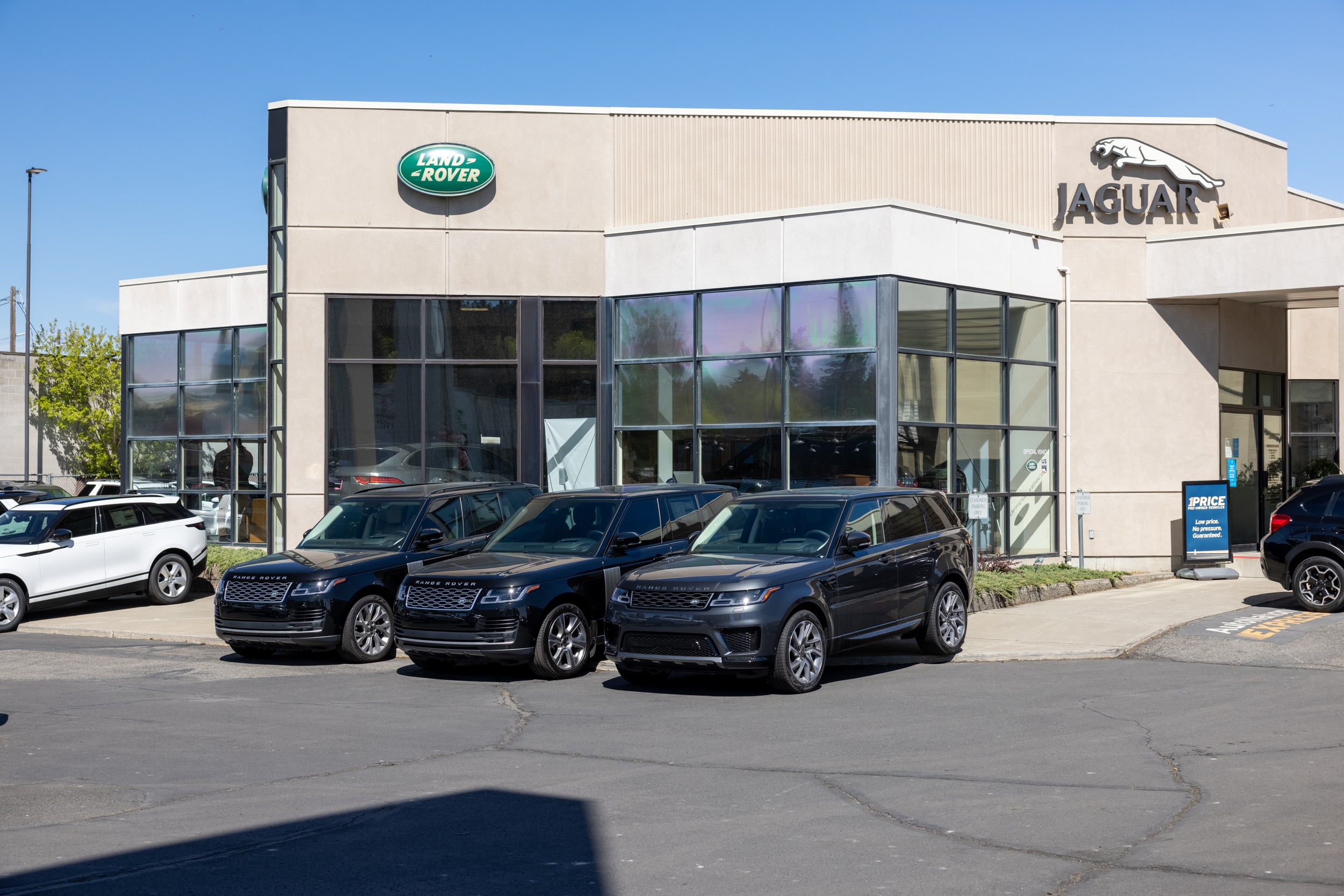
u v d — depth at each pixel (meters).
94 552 19.25
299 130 21.42
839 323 18.92
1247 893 5.48
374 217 21.44
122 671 13.61
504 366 21.52
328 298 21.36
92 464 45.88
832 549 12.07
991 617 16.06
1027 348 20.77
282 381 22.02
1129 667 12.61
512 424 21.45
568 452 21.45
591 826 6.79
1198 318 21.44
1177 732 9.14
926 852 6.18
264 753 9.02
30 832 6.92
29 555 18.30
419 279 21.45
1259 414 22.94
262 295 25.67
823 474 18.98
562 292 21.47
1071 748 8.64
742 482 19.86
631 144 21.66
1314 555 15.27
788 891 5.62
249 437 25.80
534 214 21.55
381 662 14.13
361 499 15.58
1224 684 11.34
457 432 21.44
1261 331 22.77
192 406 26.86
